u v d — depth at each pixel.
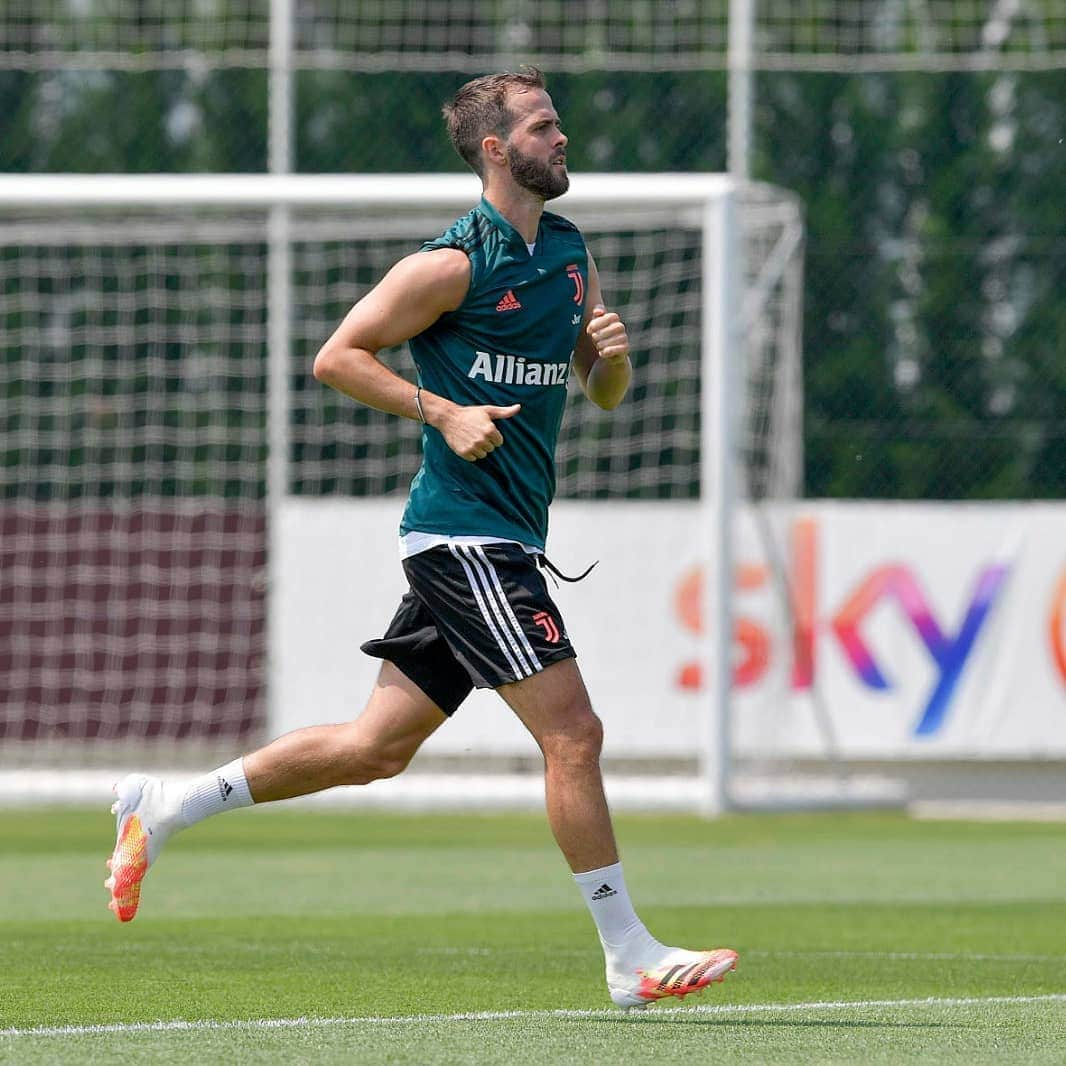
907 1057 15.02
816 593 47.09
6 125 65.50
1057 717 46.59
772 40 62.28
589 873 16.64
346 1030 16.38
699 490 58.66
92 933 25.20
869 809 48.03
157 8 65.25
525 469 17.16
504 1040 15.77
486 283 16.98
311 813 47.34
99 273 61.31
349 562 47.59
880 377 58.94
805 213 62.56
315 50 62.78
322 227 48.47
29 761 54.28
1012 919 27.61
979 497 58.12
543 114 17.08
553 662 16.64
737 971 21.33
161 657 54.22
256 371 59.94
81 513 54.28
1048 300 59.72
